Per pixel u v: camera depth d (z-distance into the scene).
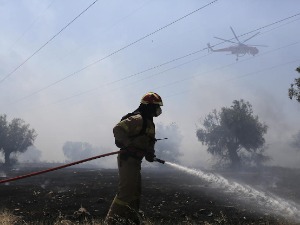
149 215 5.99
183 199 8.19
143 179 18.09
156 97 4.39
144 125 4.22
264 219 5.83
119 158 4.24
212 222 5.58
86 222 5.16
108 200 7.84
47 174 23.45
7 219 5.42
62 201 7.70
